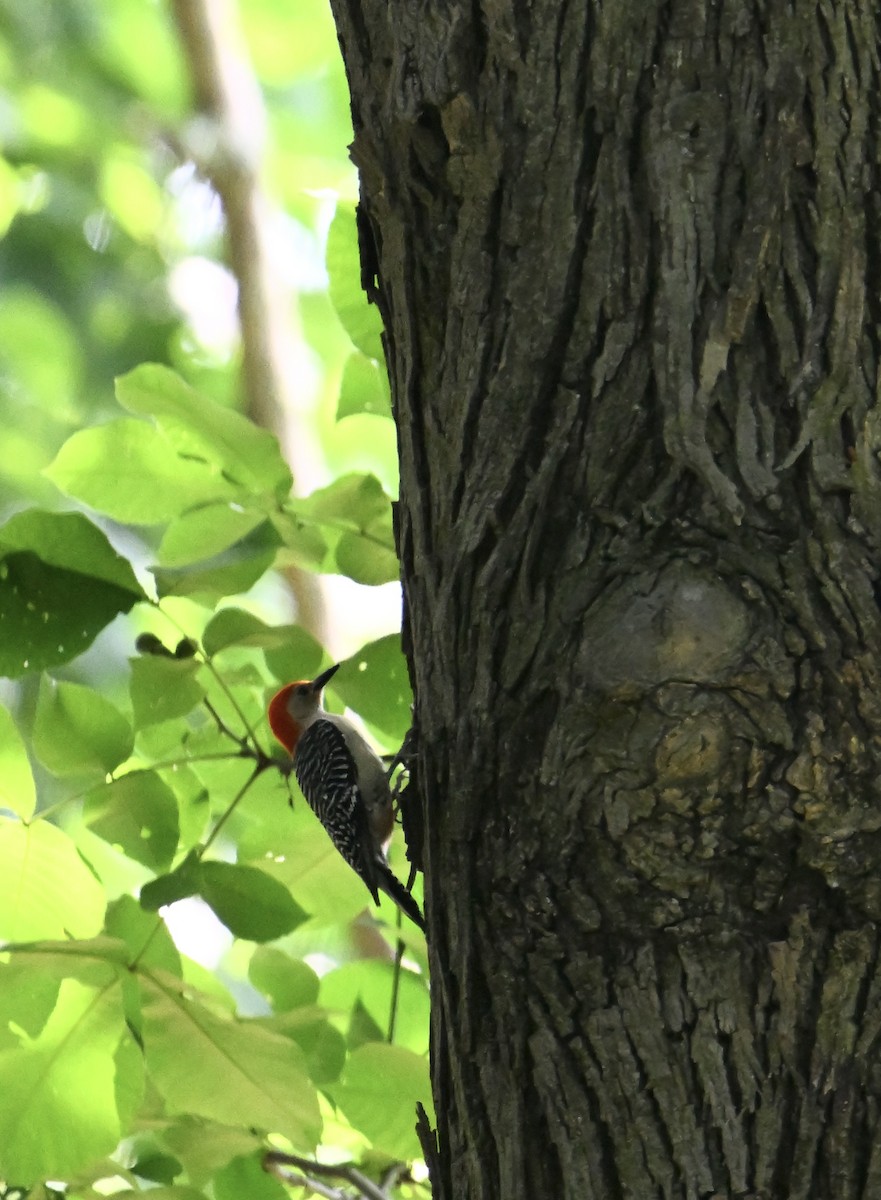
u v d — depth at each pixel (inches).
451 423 223.1
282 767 320.5
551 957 203.9
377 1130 313.3
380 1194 313.1
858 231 204.2
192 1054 283.4
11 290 808.3
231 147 828.6
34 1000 280.4
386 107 228.2
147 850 305.1
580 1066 201.5
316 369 926.4
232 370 851.4
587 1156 199.9
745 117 207.2
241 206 823.7
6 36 835.4
